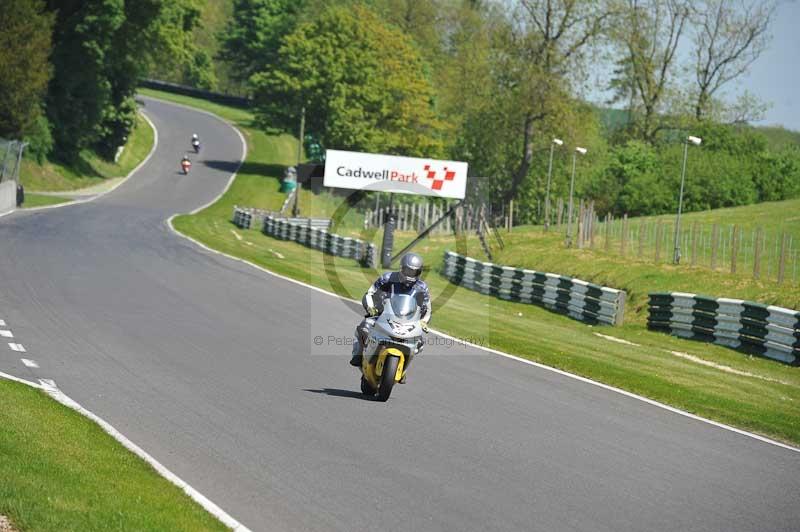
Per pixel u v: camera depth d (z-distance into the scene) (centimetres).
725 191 14688
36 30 13312
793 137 19400
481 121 17162
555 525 1802
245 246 9562
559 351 4266
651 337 5753
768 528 1898
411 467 2141
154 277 5753
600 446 2486
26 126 13300
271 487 1933
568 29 16100
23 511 1491
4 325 3684
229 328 4097
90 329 3775
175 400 2686
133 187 18238
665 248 8762
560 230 10956
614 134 19225
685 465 2353
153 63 19662
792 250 8412
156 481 1869
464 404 2914
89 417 2366
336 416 2612
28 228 8344
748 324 5334
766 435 2867
